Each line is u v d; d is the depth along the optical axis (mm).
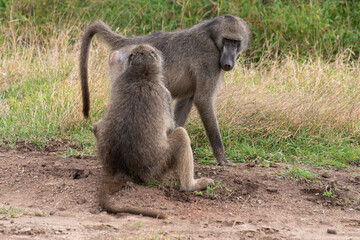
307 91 12953
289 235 6566
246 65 17188
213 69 9688
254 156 10352
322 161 10219
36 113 11438
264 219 7246
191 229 6570
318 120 11586
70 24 18375
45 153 9812
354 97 12789
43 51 17016
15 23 17781
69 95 12125
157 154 7539
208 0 19734
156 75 7672
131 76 7594
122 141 7422
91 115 11680
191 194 8031
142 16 19469
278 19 18859
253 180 8797
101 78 13227
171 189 8102
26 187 7926
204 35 9633
